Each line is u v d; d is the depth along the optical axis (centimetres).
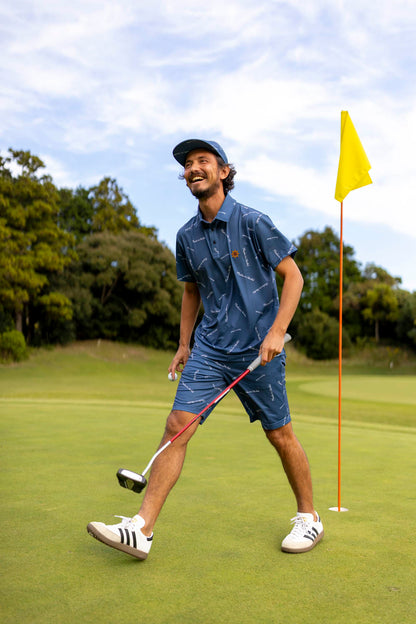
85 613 163
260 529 252
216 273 246
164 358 3447
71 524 254
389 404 1154
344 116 303
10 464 392
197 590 182
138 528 209
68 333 3288
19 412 731
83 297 3312
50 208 2966
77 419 663
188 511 280
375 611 167
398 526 260
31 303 3111
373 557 218
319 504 300
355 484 349
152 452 445
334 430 618
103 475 357
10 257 2773
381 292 4775
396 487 341
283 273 240
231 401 1122
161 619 159
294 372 3453
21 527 250
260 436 548
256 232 237
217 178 243
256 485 337
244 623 158
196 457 431
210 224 243
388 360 4322
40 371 2594
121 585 186
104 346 3441
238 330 242
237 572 200
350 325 4806
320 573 200
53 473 363
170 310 3584
